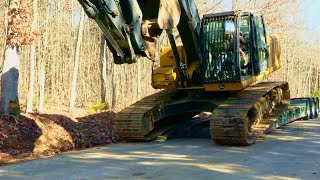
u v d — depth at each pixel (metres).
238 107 10.09
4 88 11.55
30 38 11.86
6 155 8.96
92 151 9.41
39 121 11.97
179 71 11.00
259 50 11.71
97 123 13.90
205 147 9.93
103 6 6.59
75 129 12.33
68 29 36.41
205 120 13.59
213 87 10.77
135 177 6.64
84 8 6.54
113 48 7.16
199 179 6.49
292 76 48.94
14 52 11.85
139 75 25.70
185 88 11.28
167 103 11.74
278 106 13.03
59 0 28.83
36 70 29.59
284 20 28.91
